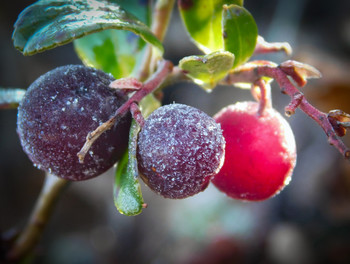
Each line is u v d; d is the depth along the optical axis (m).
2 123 0.13
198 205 0.13
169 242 0.12
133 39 0.05
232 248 0.11
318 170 0.12
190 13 0.05
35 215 0.06
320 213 0.11
